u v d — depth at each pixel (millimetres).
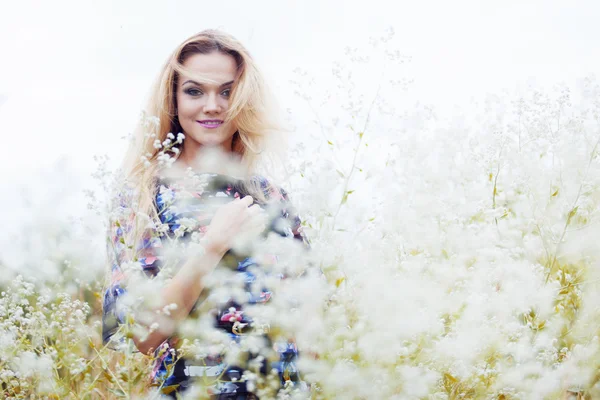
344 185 2654
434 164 3088
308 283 2041
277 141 2643
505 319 2385
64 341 2248
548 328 2473
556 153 3045
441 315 2426
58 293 2424
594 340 2471
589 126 3127
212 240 1935
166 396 1944
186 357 1967
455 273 2455
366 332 2215
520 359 2328
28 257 2484
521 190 2992
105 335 2025
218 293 1935
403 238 2711
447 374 2254
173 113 2410
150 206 2074
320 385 2131
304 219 2592
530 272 2438
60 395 2082
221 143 2479
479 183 3170
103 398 2281
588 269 2732
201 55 2342
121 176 1914
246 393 1980
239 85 2355
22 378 2201
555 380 2275
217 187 2279
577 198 2699
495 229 2746
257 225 2021
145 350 1923
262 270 2107
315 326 2027
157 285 1806
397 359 2203
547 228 2828
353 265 2418
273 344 2070
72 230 2324
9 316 2305
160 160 1923
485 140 3285
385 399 2117
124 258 1997
